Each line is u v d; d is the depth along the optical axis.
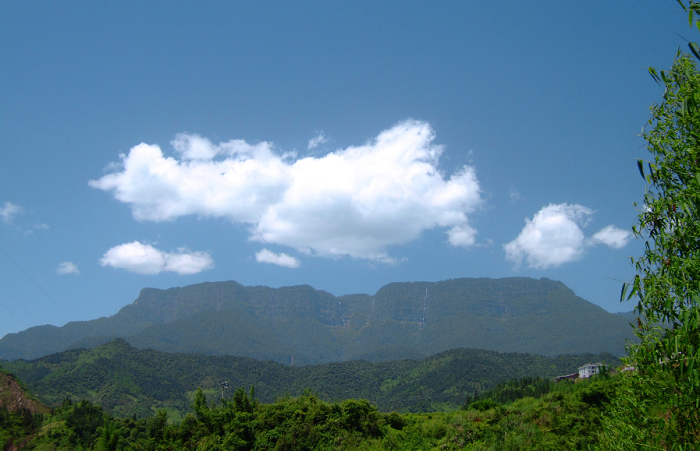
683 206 12.14
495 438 46.12
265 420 64.50
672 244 12.75
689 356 11.88
